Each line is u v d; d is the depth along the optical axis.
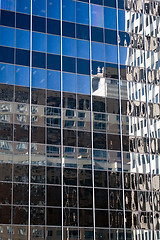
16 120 41.34
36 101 42.53
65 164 42.03
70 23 46.12
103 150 44.00
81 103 44.38
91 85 45.28
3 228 38.34
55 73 44.09
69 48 45.38
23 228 39.00
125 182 44.00
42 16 45.09
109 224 42.16
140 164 45.22
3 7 43.75
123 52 47.75
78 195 41.75
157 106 47.81
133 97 46.94
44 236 39.50
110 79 46.38
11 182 39.69
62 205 40.88
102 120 44.81
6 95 41.62
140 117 46.66
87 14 47.19
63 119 43.12
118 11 48.75
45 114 42.56
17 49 43.19
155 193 44.97
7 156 40.19
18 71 42.66
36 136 41.66
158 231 43.91
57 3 46.09
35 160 41.03
